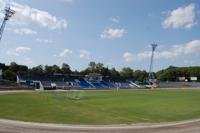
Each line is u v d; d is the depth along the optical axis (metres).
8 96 61.03
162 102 58.38
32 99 56.31
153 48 163.62
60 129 25.25
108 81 151.62
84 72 192.62
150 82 168.12
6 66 165.62
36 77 125.94
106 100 60.72
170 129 26.55
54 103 50.00
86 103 52.97
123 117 35.47
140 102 57.38
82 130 25.03
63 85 127.56
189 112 42.62
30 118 32.38
